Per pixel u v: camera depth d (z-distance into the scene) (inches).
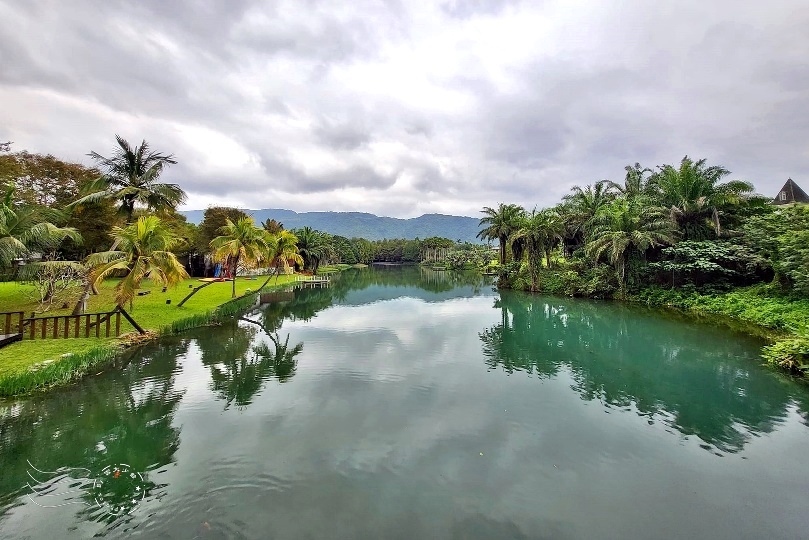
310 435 350.9
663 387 478.0
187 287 1517.0
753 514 245.4
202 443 334.6
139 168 909.2
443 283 2381.9
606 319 970.7
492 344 721.0
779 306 831.7
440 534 225.3
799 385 481.4
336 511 245.3
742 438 346.6
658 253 1293.1
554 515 243.3
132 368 544.7
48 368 458.9
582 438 346.3
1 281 1192.2
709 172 1242.0
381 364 586.6
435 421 382.3
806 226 831.7
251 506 249.8
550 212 1678.2
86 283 797.9
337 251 4264.3
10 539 217.8
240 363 585.0
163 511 244.4
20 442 335.3
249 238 1261.1
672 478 285.3
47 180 1170.6
